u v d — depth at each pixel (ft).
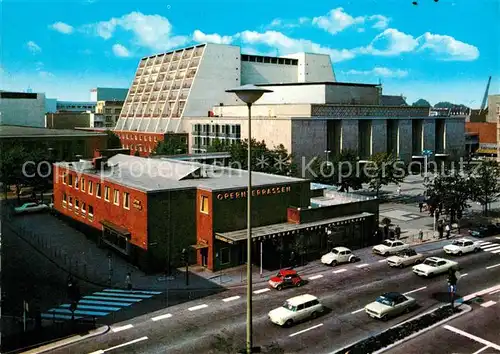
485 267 141.59
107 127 557.74
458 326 98.53
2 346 90.12
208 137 357.82
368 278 130.82
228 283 126.93
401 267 140.67
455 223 201.57
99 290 122.21
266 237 135.74
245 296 117.39
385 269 139.33
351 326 99.50
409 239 176.14
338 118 312.09
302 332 96.63
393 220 207.00
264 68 435.53
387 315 102.63
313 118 297.12
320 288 122.93
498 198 259.19
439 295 117.60
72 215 189.88
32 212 215.92
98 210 166.09
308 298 104.22
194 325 100.42
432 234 183.73
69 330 97.66
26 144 295.28
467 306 109.40
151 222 134.92
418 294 118.42
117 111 588.91
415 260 143.84
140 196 137.28
